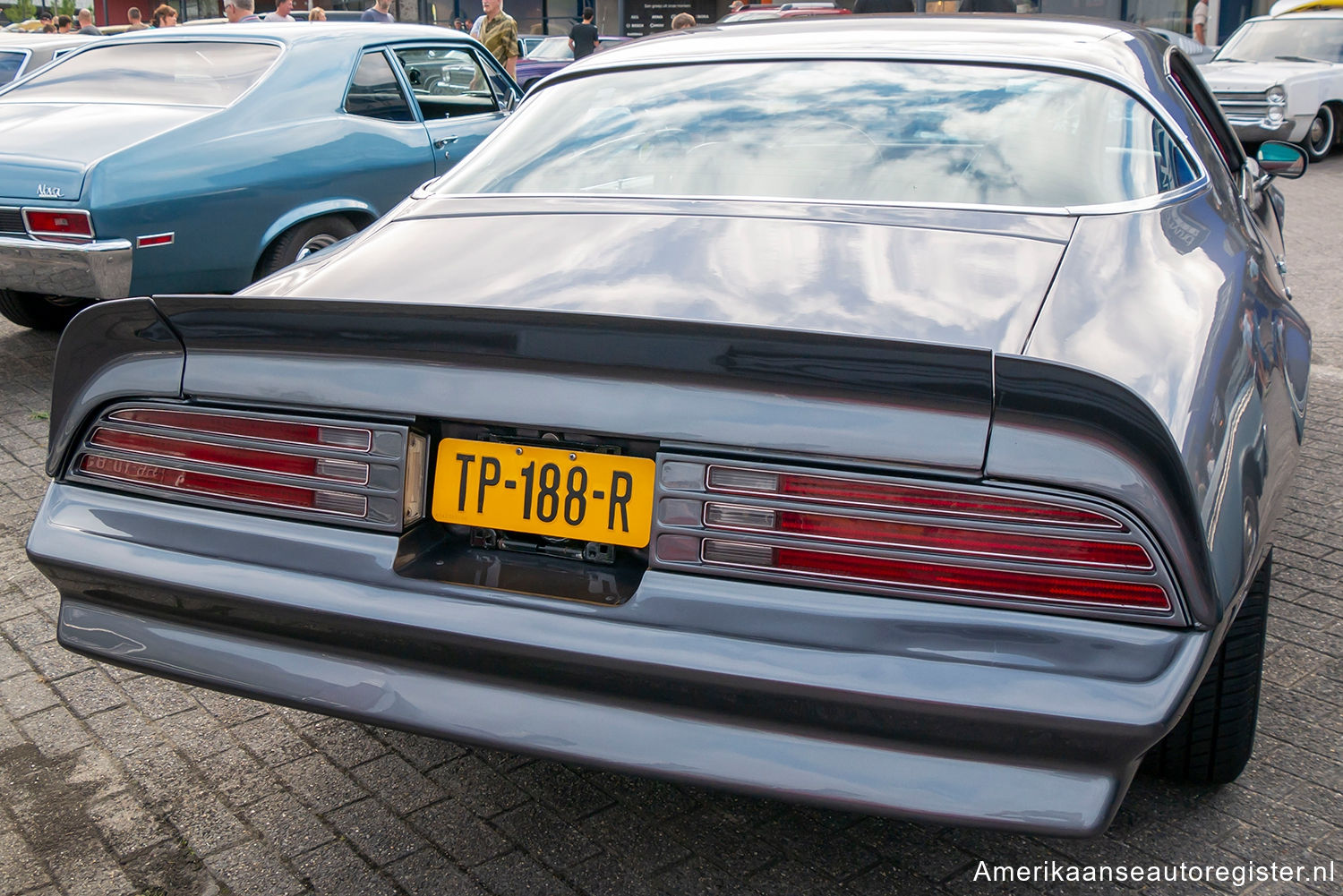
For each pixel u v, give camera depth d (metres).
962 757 1.50
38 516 1.93
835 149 2.25
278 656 1.79
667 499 1.60
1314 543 3.43
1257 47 14.03
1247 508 1.64
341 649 1.75
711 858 2.09
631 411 1.60
